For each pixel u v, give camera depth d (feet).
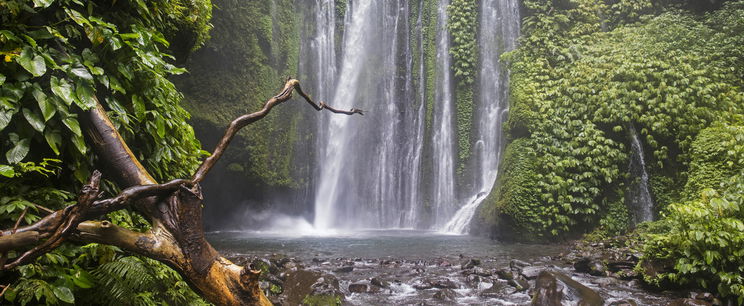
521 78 43.32
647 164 36.81
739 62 37.76
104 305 7.95
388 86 57.36
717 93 36.40
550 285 18.86
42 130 6.81
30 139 6.96
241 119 7.02
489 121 49.96
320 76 56.39
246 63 50.85
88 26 7.99
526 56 44.65
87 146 7.80
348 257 30.14
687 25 41.24
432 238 41.16
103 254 8.10
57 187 8.01
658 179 36.29
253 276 6.00
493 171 48.47
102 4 8.93
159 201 6.01
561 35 45.93
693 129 34.73
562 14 46.42
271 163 51.44
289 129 53.21
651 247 22.49
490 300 19.98
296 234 46.60
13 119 6.89
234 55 50.03
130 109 9.24
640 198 36.47
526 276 23.39
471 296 20.62
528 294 20.59
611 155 36.32
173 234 5.92
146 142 9.59
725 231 19.13
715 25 41.47
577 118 39.24
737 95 35.29
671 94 36.22
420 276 24.13
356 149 56.65
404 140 55.67
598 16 47.52
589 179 37.14
